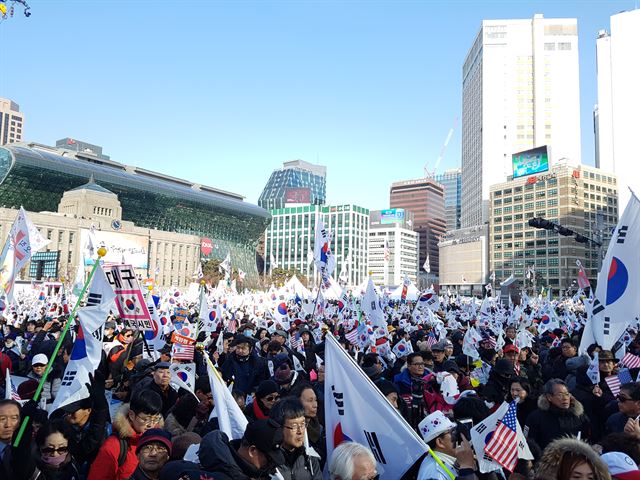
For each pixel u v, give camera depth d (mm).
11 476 5168
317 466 5492
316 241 18719
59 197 130000
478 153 179125
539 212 142125
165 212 154000
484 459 5078
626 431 5633
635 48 138125
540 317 23703
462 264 167000
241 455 4680
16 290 39344
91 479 5426
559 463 3900
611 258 9375
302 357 12273
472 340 12508
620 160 138375
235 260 169625
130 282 9555
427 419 5379
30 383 8438
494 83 171875
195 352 12109
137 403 5574
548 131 168250
